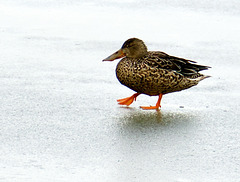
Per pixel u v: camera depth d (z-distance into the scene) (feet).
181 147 32.63
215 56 54.49
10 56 52.65
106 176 28.53
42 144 32.60
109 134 34.40
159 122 36.83
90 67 50.21
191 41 59.62
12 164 29.76
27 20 66.95
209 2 75.00
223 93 43.65
